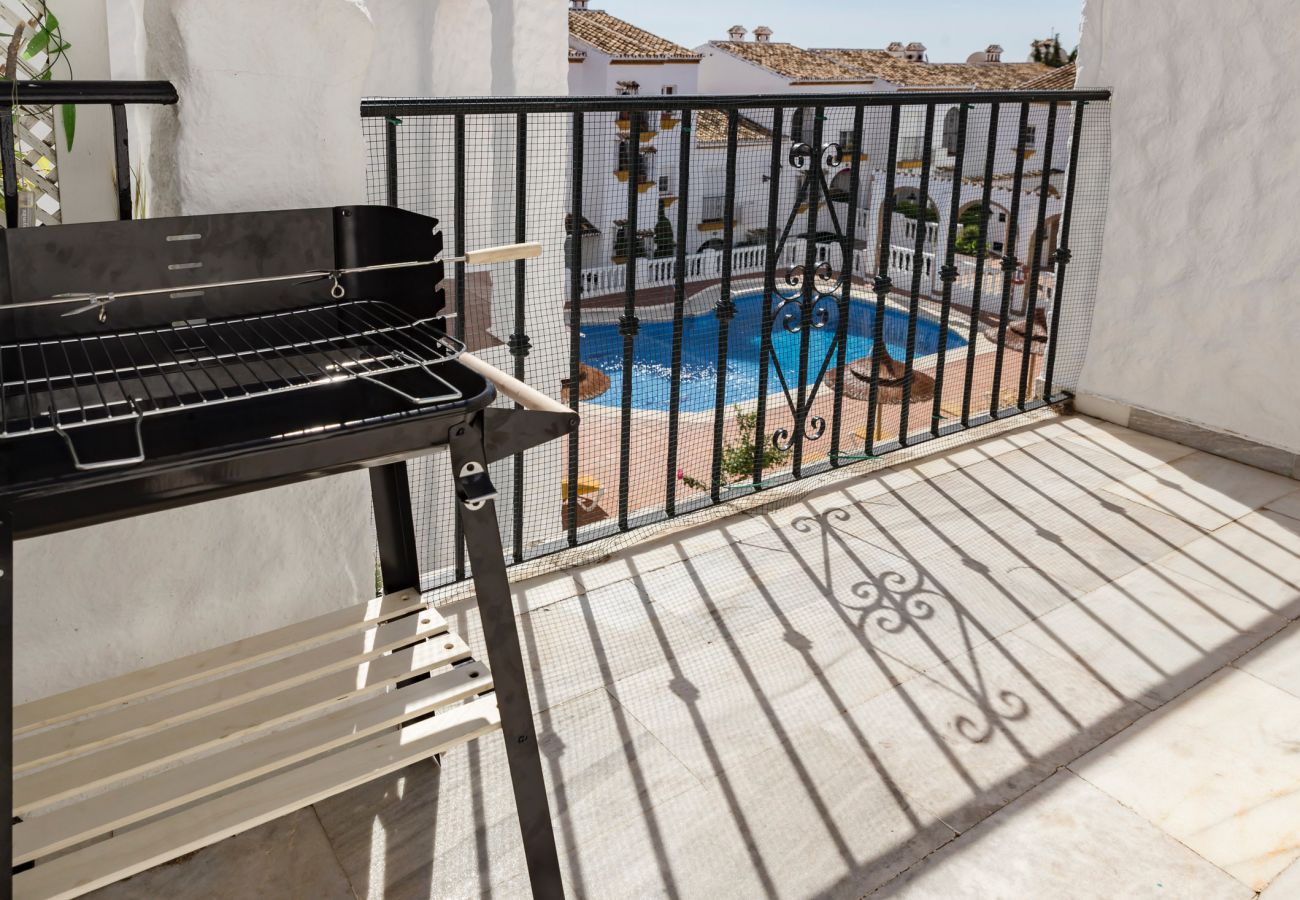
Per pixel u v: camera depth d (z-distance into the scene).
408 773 1.84
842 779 1.83
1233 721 1.99
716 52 29.62
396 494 1.71
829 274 3.00
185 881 1.60
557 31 5.32
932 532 2.78
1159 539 2.75
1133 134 3.38
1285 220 3.02
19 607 1.60
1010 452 3.34
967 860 1.65
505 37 5.21
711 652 2.21
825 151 2.89
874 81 30.00
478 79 5.29
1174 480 3.13
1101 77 3.44
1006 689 2.09
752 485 3.01
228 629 1.82
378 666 1.57
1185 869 1.63
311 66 1.65
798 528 2.79
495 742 1.92
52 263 1.33
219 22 1.54
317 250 1.52
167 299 1.42
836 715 2.00
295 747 1.39
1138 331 3.46
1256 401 3.19
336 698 1.49
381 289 1.54
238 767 1.35
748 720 1.99
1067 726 1.98
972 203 15.84
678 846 1.68
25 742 1.37
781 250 2.85
